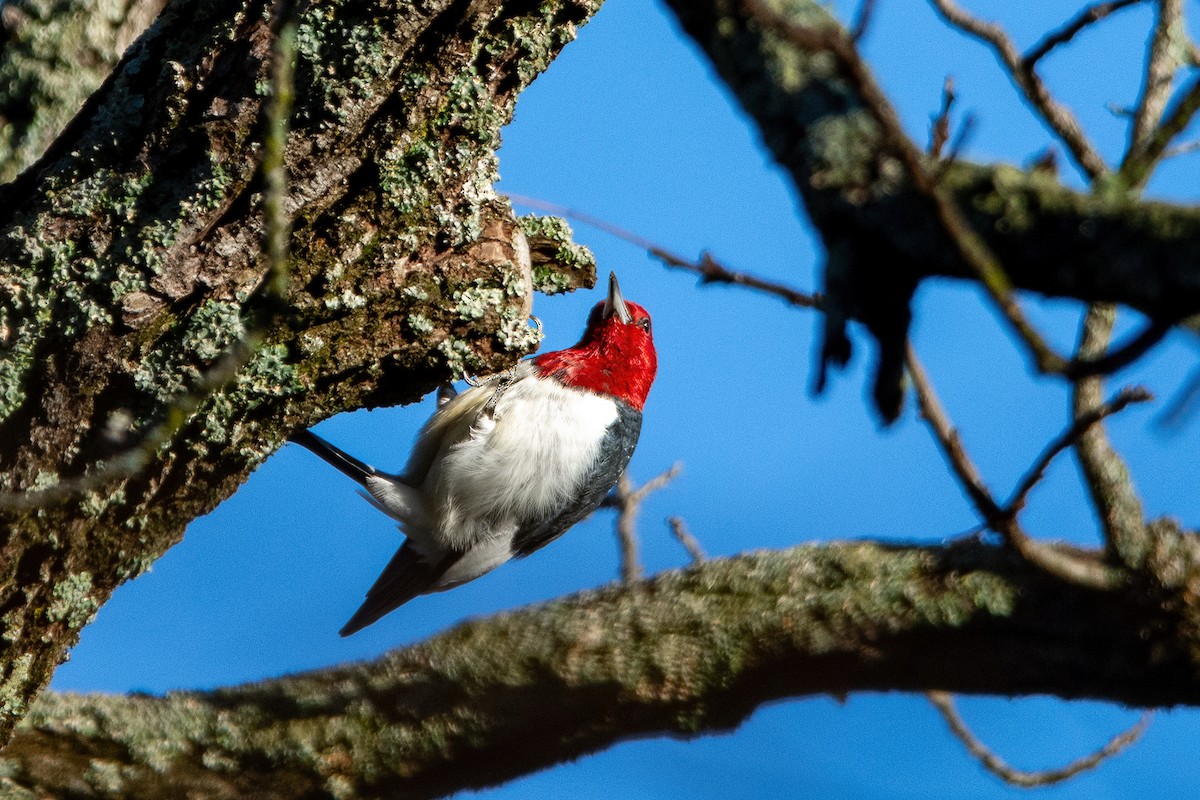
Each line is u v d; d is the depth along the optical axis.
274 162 5.30
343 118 7.35
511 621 8.11
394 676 8.22
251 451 7.96
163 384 7.39
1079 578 6.91
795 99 4.07
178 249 7.28
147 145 7.33
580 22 7.96
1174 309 3.55
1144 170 4.70
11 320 7.25
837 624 7.55
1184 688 7.00
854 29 3.82
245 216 7.37
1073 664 7.19
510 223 8.46
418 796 8.27
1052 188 3.72
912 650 7.51
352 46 7.27
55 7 9.89
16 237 7.29
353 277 7.87
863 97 3.72
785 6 4.29
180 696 8.46
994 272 3.68
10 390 7.23
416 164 7.76
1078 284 3.68
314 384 8.00
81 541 7.61
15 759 8.05
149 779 8.10
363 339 8.09
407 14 7.30
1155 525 7.04
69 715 8.23
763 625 7.67
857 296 4.00
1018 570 7.32
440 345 8.34
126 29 9.98
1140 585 6.91
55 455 7.34
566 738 8.05
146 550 7.94
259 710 8.30
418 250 8.07
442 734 8.03
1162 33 7.27
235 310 7.49
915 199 3.81
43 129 9.65
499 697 7.95
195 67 7.27
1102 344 7.12
